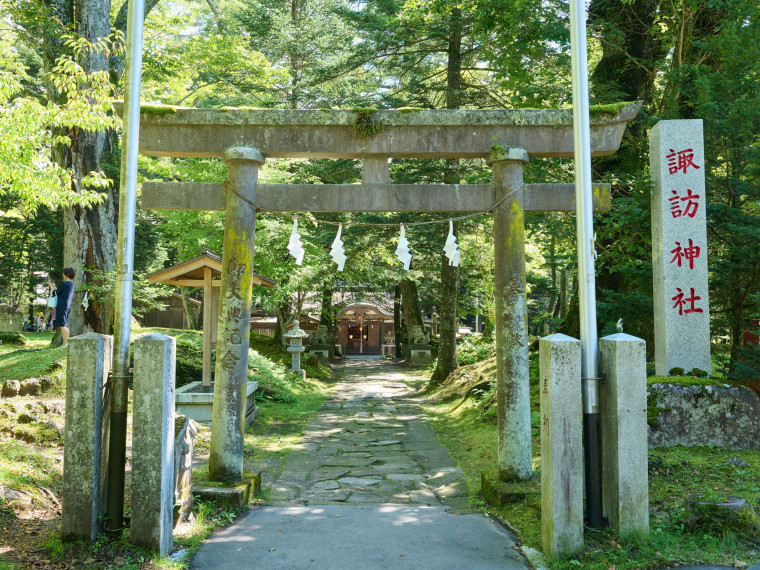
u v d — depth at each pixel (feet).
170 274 33.99
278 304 68.13
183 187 20.33
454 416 40.47
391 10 56.03
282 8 72.90
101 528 14.29
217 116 20.10
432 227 62.49
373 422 39.22
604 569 12.89
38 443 22.36
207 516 17.12
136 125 15.83
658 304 25.12
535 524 16.24
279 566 13.71
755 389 25.53
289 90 70.59
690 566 12.92
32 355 36.14
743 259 26.20
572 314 42.24
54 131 38.91
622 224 28.37
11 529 14.89
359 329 125.70
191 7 72.69
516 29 35.29
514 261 20.24
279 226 53.01
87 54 39.60
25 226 82.84
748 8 26.66
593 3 38.81
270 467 26.43
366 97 66.03
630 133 35.63
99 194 28.50
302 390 53.01
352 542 15.37
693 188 24.58
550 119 20.52
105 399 14.62
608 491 14.74
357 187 20.42
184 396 32.19
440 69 66.64
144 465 13.88
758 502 15.94
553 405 13.91
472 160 55.62
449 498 21.65
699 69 28.12
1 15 39.75
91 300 40.50
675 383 22.72
